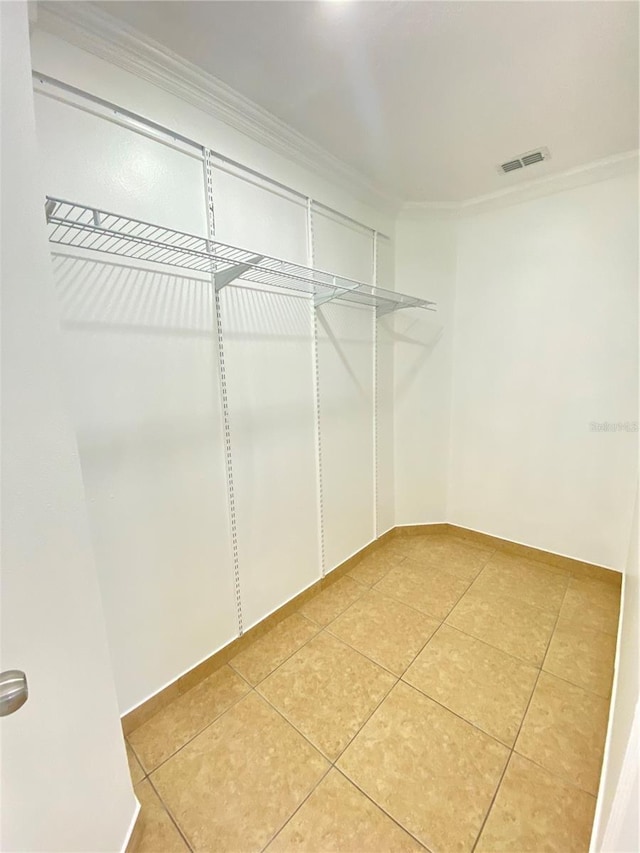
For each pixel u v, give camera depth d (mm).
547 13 1092
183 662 1516
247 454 1701
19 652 669
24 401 669
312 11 1063
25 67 686
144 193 1255
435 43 1185
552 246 2209
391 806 1095
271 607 1890
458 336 2639
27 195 678
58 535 752
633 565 1606
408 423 2725
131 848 975
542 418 2375
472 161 1925
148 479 1355
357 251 2197
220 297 1529
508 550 2607
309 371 1987
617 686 1313
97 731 866
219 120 1445
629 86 1391
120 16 1055
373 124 1608
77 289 1137
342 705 1440
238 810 1097
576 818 1051
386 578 2314
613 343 2090
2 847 639
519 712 1393
